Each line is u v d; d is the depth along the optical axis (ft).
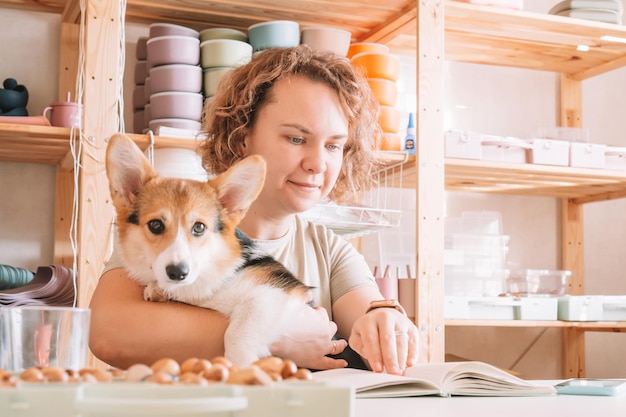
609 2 7.83
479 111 9.09
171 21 7.43
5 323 2.24
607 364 9.53
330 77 4.22
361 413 2.14
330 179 4.35
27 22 7.34
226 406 1.36
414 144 7.14
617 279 9.67
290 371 1.76
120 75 6.10
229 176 3.26
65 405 1.38
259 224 4.42
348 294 4.50
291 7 7.07
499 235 7.93
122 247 3.27
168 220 3.11
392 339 3.37
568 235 9.32
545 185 8.45
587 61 8.94
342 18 7.41
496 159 7.41
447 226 8.32
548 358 9.16
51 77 7.39
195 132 6.40
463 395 2.81
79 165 5.89
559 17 7.52
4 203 7.18
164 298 3.40
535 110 9.35
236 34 6.82
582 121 9.52
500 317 7.43
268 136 4.23
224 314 3.37
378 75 7.00
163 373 1.57
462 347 8.82
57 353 2.27
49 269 6.15
